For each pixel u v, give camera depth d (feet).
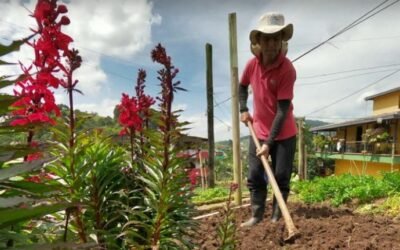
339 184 25.99
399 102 93.25
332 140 116.78
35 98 4.87
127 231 7.66
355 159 97.14
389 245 12.43
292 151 16.61
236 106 23.00
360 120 95.91
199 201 25.29
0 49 2.74
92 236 7.30
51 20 4.99
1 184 3.30
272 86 16.24
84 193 7.60
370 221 15.97
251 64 17.49
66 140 6.89
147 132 7.85
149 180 8.25
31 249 2.96
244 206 20.88
